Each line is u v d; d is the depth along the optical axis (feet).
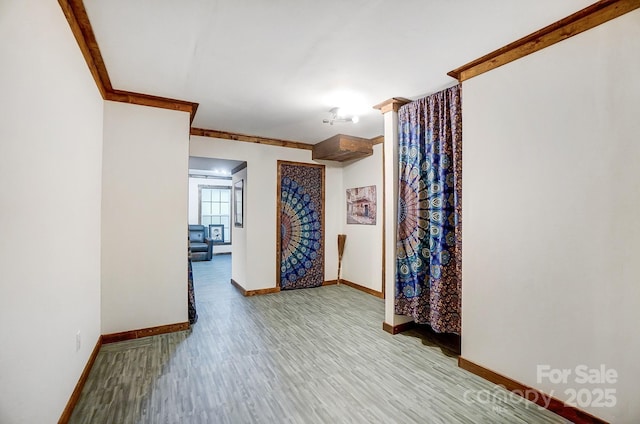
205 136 14.55
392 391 7.06
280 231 16.61
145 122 10.11
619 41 5.41
